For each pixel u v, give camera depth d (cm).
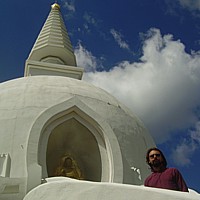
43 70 2180
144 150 1628
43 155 1415
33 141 1413
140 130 1691
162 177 906
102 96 1700
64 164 1559
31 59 2439
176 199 867
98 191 940
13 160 1397
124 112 1703
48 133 1470
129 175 1485
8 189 1281
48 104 1541
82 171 1566
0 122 1498
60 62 2430
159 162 915
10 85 1684
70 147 1591
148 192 895
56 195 975
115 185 937
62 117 1515
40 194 993
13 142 1436
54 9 2745
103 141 1517
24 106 1532
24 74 2241
